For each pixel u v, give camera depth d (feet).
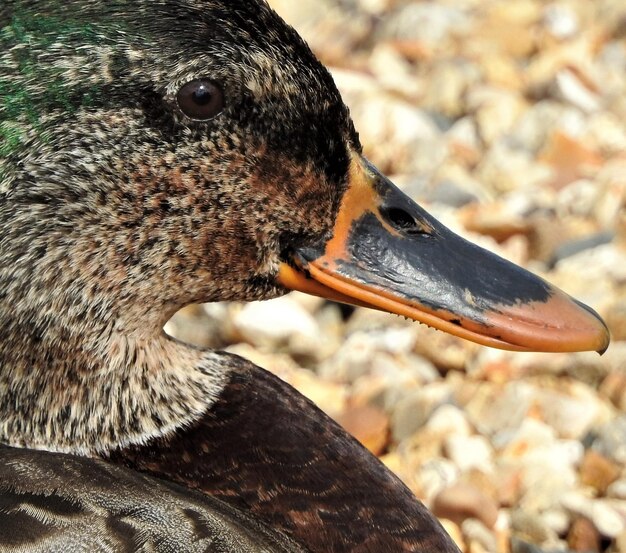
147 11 8.03
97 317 8.05
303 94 8.07
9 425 8.05
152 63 8.03
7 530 7.94
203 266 8.09
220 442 8.07
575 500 8.39
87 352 8.05
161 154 8.05
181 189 8.06
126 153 8.04
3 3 8.02
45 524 7.95
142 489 8.00
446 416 8.52
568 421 8.52
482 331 8.10
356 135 8.12
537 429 8.51
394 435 8.52
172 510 7.98
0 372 8.05
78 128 8.03
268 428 8.08
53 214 8.04
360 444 8.11
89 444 8.06
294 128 8.07
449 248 8.12
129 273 8.06
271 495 8.05
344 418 8.52
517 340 8.09
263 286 8.12
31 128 8.02
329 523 8.05
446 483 8.45
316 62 8.08
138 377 8.07
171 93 8.04
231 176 8.07
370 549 8.05
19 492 7.97
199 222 8.07
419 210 8.13
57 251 8.04
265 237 8.10
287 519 8.05
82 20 8.02
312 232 8.11
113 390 8.06
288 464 8.07
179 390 8.08
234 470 8.06
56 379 8.05
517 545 8.36
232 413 8.09
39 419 8.05
